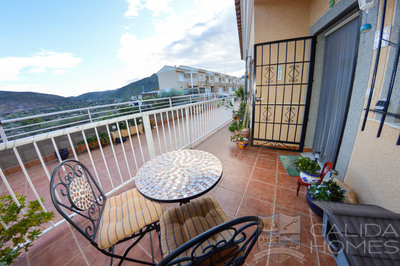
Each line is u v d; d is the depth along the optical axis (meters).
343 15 1.78
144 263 1.23
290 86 2.95
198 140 4.11
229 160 2.96
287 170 2.51
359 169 1.53
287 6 2.63
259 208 1.77
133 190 1.52
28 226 1.16
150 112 2.36
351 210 1.07
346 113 1.75
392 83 1.16
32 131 3.44
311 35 2.57
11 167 3.24
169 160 1.53
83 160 3.59
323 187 1.58
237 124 4.31
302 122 3.02
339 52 2.07
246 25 4.64
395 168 1.15
